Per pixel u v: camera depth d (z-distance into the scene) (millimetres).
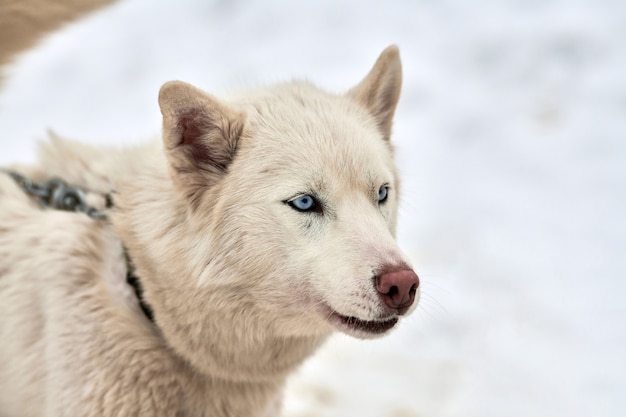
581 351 5918
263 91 4020
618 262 7164
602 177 8672
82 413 3566
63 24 3982
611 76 10359
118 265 3779
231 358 3760
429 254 7383
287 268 3570
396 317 3488
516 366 5766
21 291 3715
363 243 3471
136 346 3629
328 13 12102
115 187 4012
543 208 8195
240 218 3594
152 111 9844
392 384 5602
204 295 3594
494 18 11836
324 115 3826
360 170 3668
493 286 6832
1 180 4062
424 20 12008
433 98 10391
